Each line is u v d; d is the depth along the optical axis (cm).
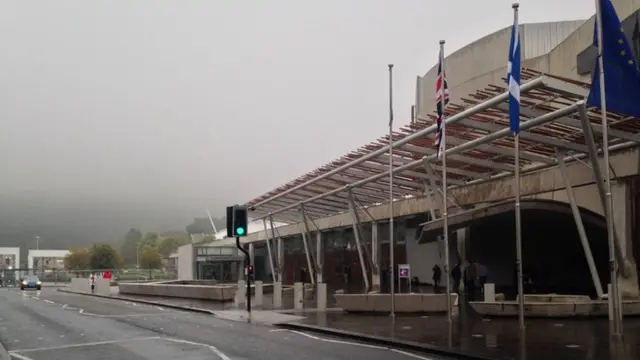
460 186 3394
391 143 2228
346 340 1583
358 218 3875
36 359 1322
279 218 5603
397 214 4119
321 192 4097
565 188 2436
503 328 1672
